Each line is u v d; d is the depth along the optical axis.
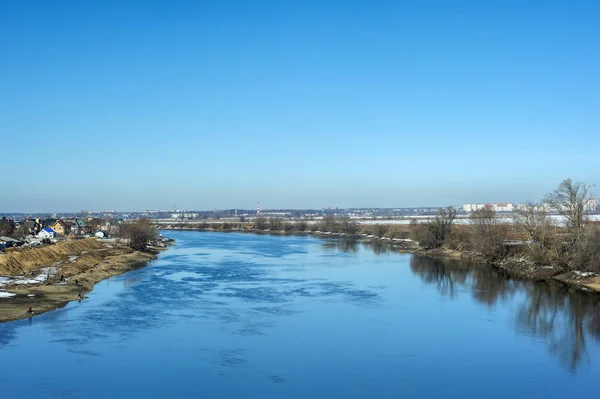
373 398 37.38
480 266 109.62
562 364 45.00
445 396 37.91
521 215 115.38
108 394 37.66
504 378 41.56
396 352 47.78
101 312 62.66
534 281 88.62
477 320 59.69
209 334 53.06
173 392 38.06
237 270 103.12
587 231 89.38
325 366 43.91
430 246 144.75
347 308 65.75
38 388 38.66
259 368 43.22
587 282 83.00
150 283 85.81
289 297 73.12
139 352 47.03
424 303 69.12
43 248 110.31
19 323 56.81
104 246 144.12
